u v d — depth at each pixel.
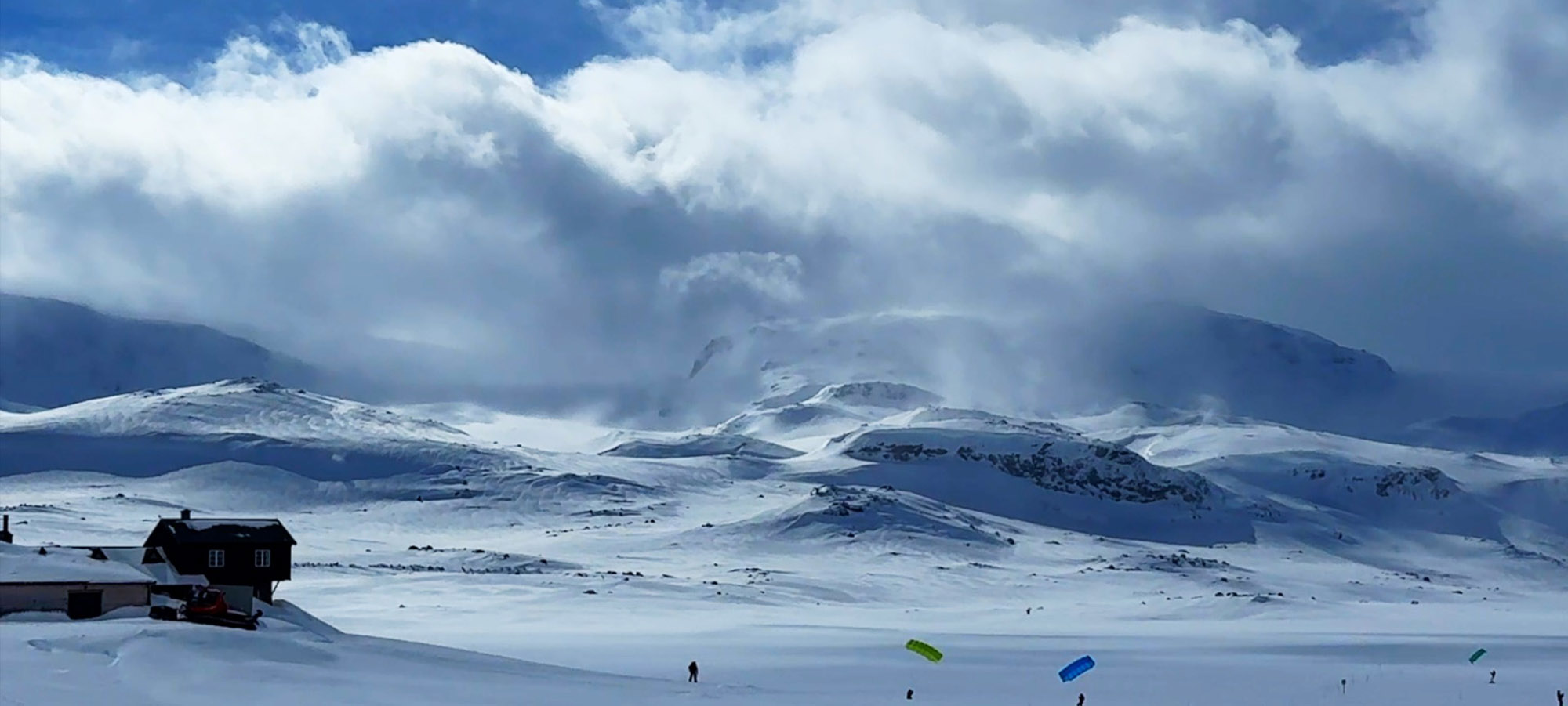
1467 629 185.12
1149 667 125.75
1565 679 118.75
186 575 111.94
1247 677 117.69
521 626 159.88
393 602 183.75
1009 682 110.69
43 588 99.06
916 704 92.19
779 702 83.62
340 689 80.12
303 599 184.12
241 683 79.50
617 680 89.62
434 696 79.75
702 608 192.62
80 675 77.69
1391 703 102.12
